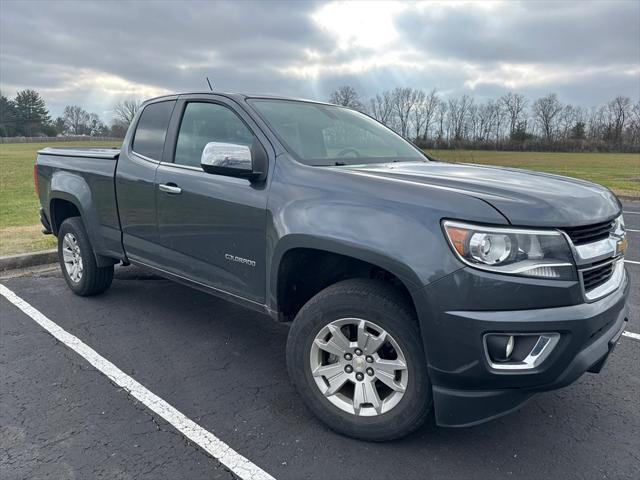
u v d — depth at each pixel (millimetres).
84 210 4590
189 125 3781
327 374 2775
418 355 2480
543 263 2268
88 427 2855
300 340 2809
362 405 2701
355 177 2746
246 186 3150
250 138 3332
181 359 3725
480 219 2283
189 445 2705
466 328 2275
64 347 3898
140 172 3984
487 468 2537
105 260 4656
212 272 3467
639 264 6676
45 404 3088
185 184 3557
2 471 2480
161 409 3049
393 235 2432
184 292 5246
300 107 3795
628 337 4188
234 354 3820
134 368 3572
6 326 4297
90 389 3275
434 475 2480
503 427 2896
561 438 2799
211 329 4285
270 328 4332
